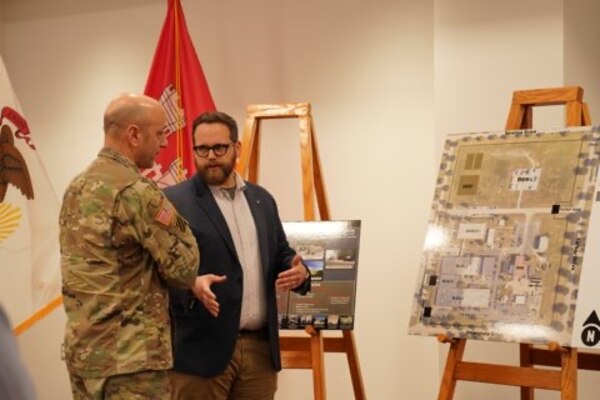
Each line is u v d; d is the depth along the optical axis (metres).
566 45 3.91
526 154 3.34
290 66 4.64
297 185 4.64
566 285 3.07
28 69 5.50
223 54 4.82
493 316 3.15
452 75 4.08
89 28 5.29
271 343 3.16
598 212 3.11
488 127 4.01
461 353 3.24
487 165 3.40
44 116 5.45
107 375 2.54
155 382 2.60
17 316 4.04
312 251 3.67
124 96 2.74
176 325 3.04
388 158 4.39
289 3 4.64
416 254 4.32
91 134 5.29
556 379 3.04
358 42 4.47
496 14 3.99
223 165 3.13
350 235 3.67
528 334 3.06
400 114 4.37
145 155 2.74
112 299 2.57
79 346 2.57
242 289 3.10
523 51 3.94
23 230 4.11
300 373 4.63
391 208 4.39
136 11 5.13
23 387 0.75
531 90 3.52
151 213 2.60
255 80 4.74
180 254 2.63
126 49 5.17
